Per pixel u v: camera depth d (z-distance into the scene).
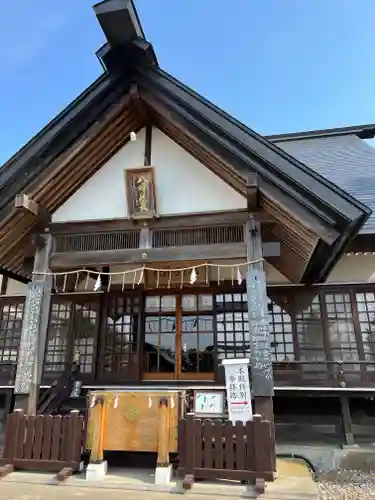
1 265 7.44
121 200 6.87
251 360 5.34
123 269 8.37
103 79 6.46
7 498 4.29
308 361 7.35
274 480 4.73
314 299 8.09
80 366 8.49
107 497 4.32
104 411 5.33
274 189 5.67
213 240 6.25
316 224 5.39
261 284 5.72
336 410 7.33
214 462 4.79
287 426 7.35
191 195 6.63
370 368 7.58
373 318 7.86
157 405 5.27
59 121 6.44
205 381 8.01
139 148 7.11
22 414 5.45
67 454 5.16
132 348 8.43
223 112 5.98
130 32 6.07
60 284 8.80
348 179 10.44
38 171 6.36
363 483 5.96
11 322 9.20
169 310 8.66
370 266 8.18
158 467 4.86
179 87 6.21
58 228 6.71
